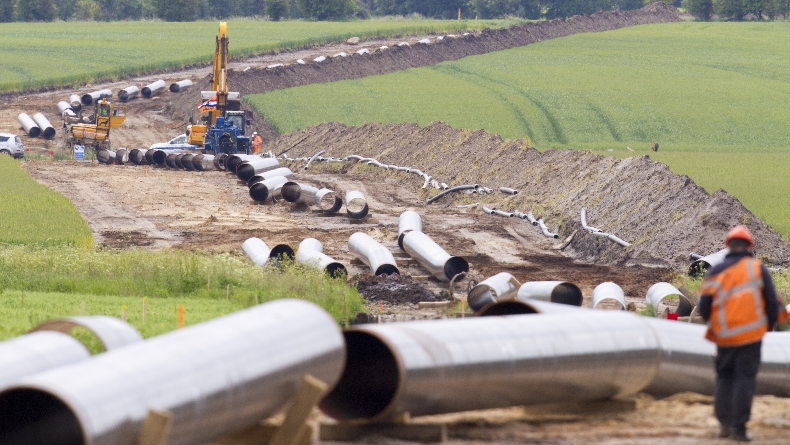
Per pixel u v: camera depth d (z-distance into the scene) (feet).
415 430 100.83
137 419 77.87
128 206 487.61
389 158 654.12
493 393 103.76
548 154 527.40
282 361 91.30
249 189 510.58
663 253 362.53
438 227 445.37
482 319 107.76
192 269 281.95
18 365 94.63
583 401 118.93
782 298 253.85
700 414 119.75
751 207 453.17
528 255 386.11
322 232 421.59
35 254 302.25
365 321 237.86
